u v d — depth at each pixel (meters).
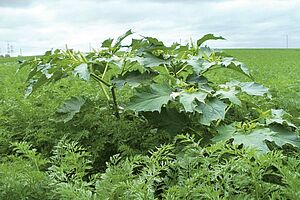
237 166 2.74
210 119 4.00
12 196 2.77
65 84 7.23
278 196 2.59
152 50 4.89
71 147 3.35
